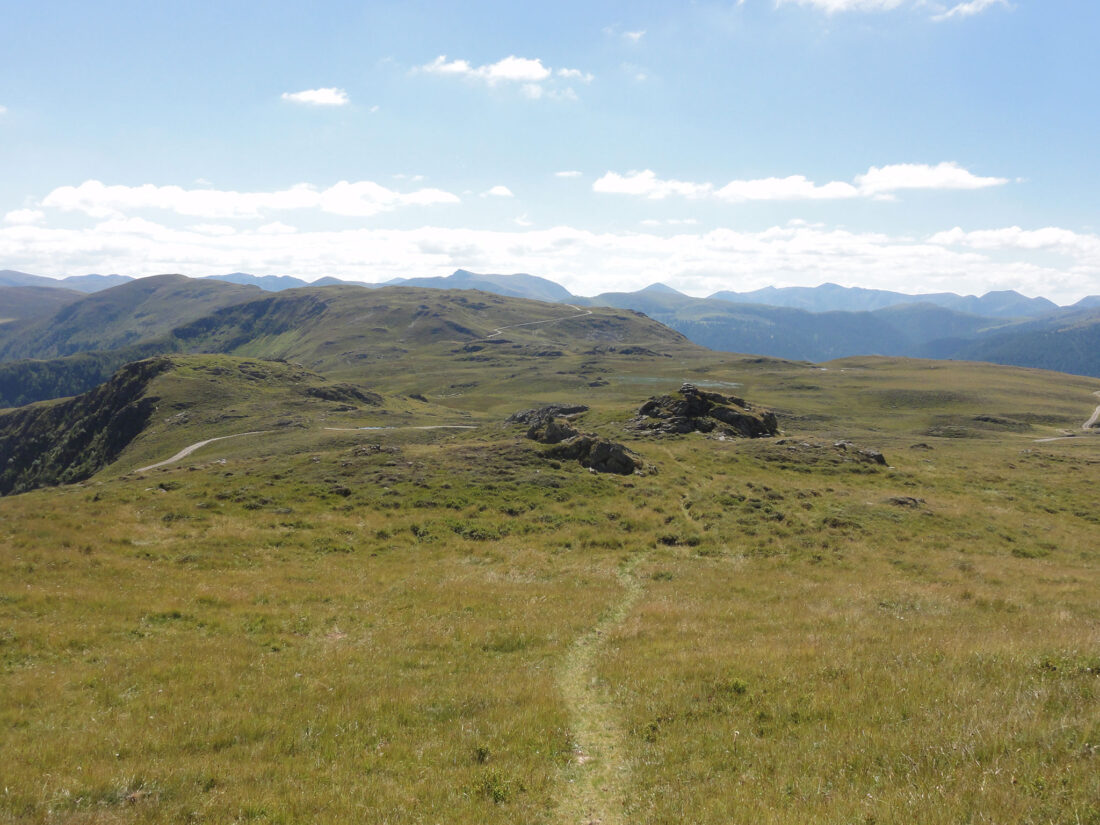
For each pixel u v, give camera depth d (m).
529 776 11.88
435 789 11.29
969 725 11.36
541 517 39.78
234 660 18.62
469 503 41.56
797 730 12.74
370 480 45.22
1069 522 44.72
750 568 31.91
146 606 22.78
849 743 11.66
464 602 25.33
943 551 35.47
